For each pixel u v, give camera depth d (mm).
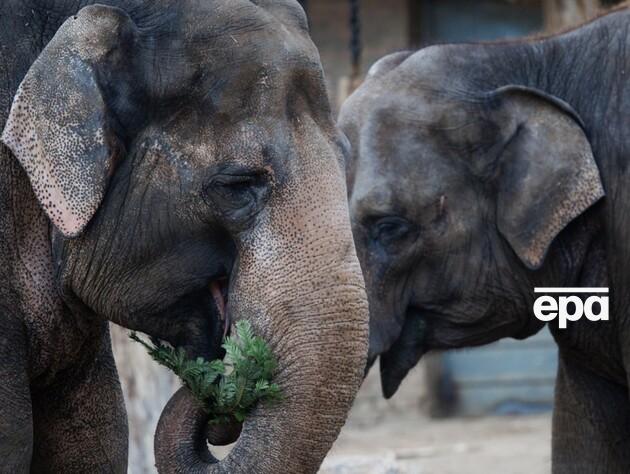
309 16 22344
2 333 7039
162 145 6828
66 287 7141
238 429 6961
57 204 6645
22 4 7105
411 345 10656
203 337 7047
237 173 6711
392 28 22625
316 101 6848
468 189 10383
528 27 22812
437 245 10375
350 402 6602
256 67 6750
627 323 10383
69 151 6648
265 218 6691
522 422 21641
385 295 10359
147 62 6816
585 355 10719
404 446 19172
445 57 10633
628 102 10375
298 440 6566
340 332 6555
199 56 6797
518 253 10289
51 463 7707
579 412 10961
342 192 6719
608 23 10727
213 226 6832
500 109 10398
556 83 10633
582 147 10227
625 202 10266
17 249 7113
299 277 6586
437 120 10367
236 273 6750
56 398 7625
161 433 6898
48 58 6711
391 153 10320
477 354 22734
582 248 10422
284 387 6562
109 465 7816
